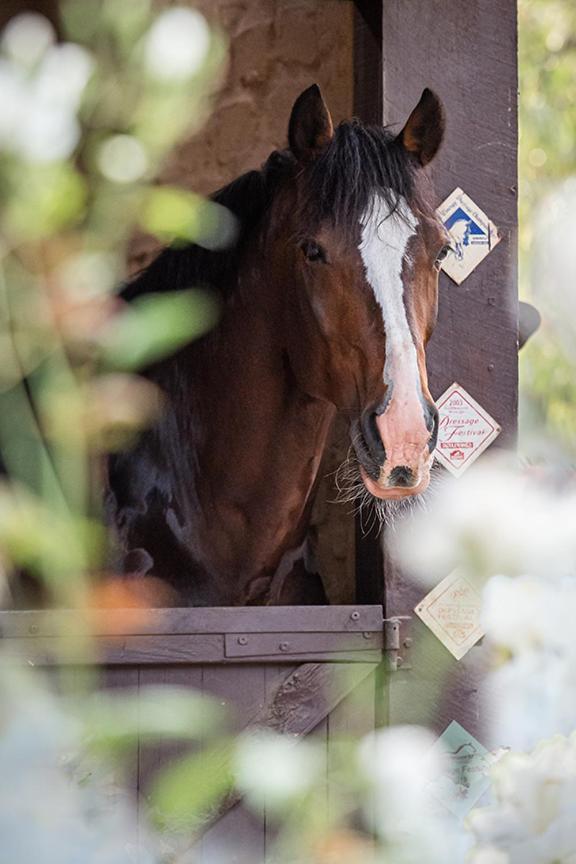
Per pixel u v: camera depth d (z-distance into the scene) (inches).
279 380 209.5
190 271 216.7
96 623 106.0
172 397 218.1
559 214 175.9
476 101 212.8
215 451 215.8
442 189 210.7
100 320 75.7
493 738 198.7
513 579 107.4
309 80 288.8
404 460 177.5
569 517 99.4
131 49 65.4
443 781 175.8
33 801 60.4
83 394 83.1
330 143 191.2
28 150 61.2
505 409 212.1
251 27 293.7
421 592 201.6
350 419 189.6
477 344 211.5
